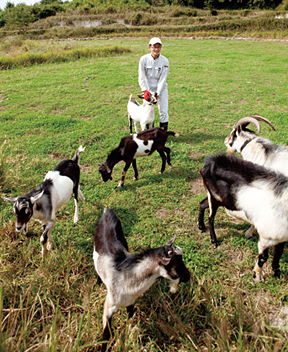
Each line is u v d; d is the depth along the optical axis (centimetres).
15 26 3969
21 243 406
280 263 373
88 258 382
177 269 263
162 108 683
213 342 278
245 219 348
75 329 284
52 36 3262
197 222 451
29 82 1213
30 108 925
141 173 586
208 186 381
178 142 706
